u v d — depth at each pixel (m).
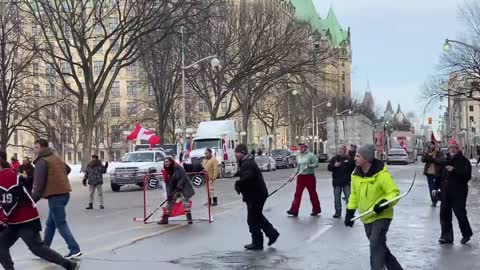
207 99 53.97
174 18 39.62
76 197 25.66
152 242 11.41
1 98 41.75
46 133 45.81
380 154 57.38
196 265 9.03
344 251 10.13
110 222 15.28
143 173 29.06
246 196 10.41
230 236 12.13
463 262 9.11
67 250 10.59
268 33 50.66
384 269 7.49
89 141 42.62
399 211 16.53
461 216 10.77
